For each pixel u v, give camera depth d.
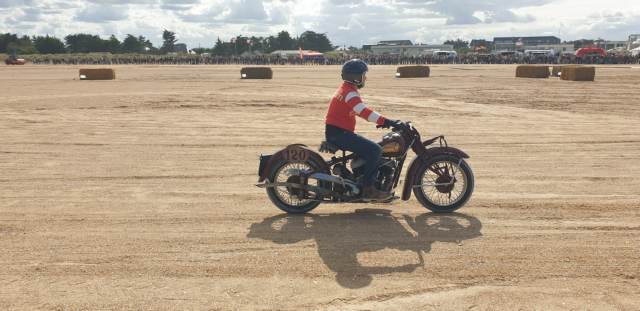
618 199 6.71
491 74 40.41
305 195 6.05
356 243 5.25
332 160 6.16
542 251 4.98
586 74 31.22
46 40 171.88
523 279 4.38
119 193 7.20
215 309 3.89
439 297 4.06
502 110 17.23
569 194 6.98
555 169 8.52
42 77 39.09
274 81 32.69
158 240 5.35
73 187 7.53
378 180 6.10
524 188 7.31
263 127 13.45
